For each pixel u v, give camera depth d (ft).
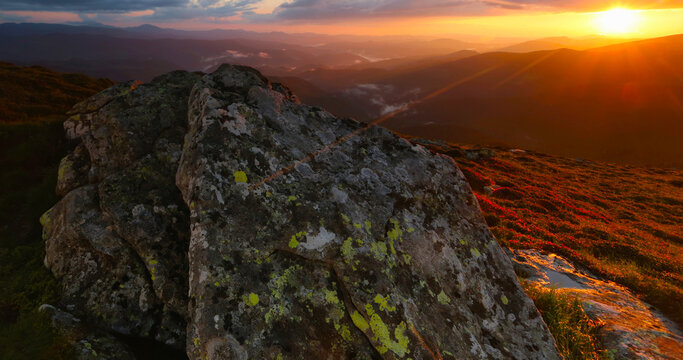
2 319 17.72
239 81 25.57
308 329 15.16
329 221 18.10
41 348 15.88
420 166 24.63
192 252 15.80
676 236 92.43
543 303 28.60
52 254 21.25
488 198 95.45
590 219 94.48
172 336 18.30
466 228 23.21
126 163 24.67
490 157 191.62
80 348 16.11
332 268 17.26
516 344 18.98
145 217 20.85
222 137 18.88
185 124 26.12
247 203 17.29
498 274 22.03
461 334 17.81
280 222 17.34
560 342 24.06
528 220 75.41
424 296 18.20
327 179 20.38
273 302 15.17
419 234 20.58
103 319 18.51
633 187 169.17
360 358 15.35
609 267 48.78
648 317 31.27
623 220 104.63
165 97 28.25
